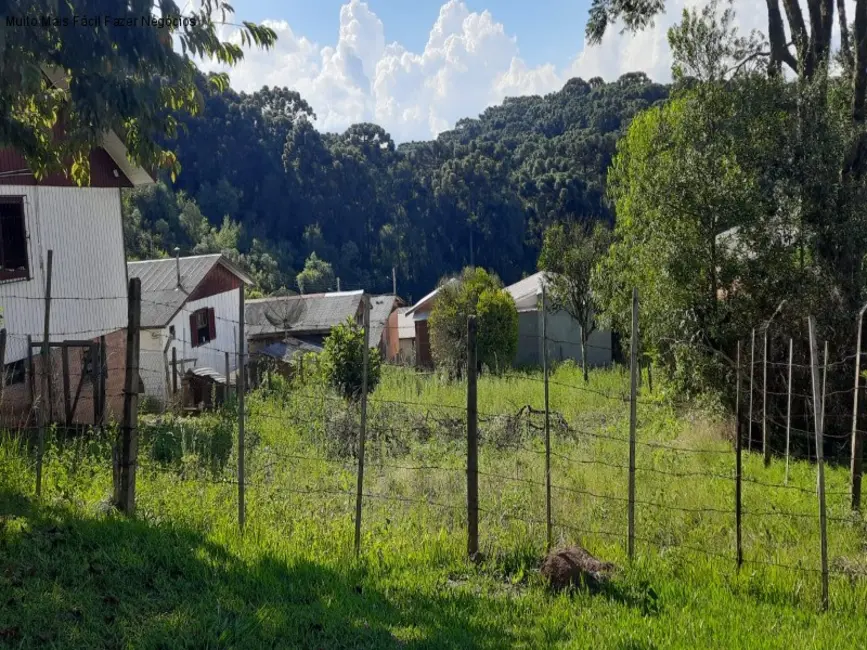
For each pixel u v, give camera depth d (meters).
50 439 9.23
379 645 4.07
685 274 12.23
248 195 68.62
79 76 5.76
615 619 4.63
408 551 5.82
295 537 5.97
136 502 6.53
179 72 5.96
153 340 19.31
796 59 14.43
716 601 4.93
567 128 105.81
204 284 23.64
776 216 12.24
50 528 5.41
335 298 35.22
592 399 16.20
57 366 13.55
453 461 9.51
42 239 13.48
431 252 78.19
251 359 23.36
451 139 126.56
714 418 11.80
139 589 4.59
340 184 73.50
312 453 10.21
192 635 4.00
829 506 7.47
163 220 53.69
